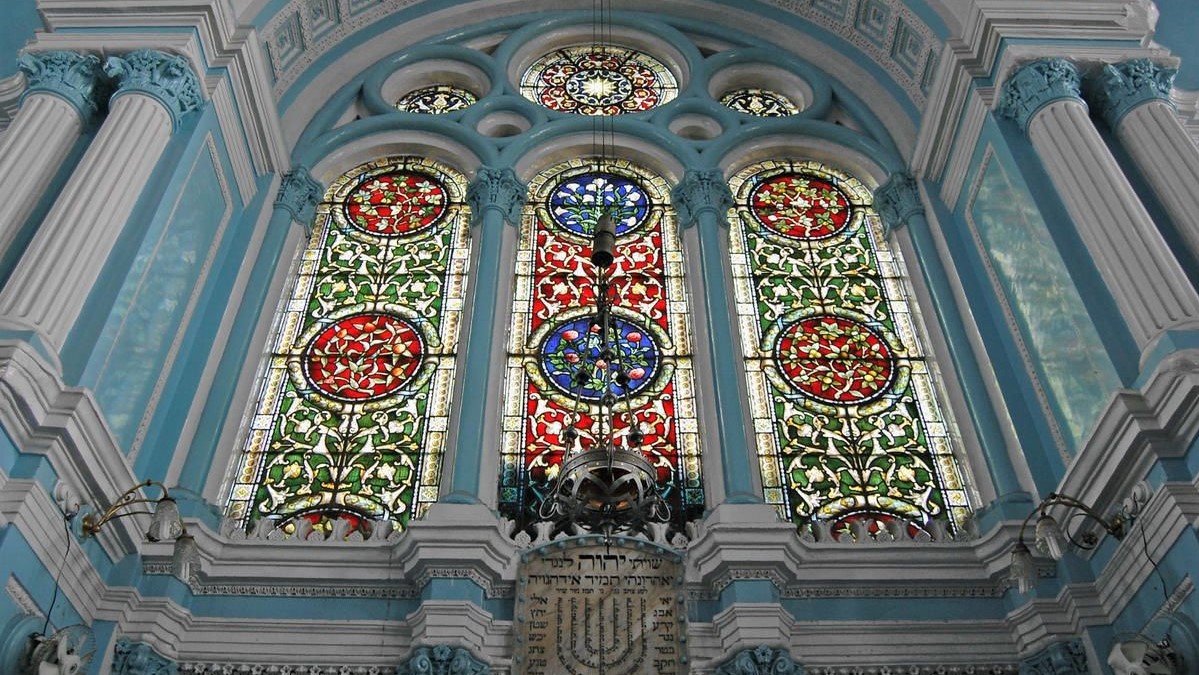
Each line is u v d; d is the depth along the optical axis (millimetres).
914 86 10375
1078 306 7062
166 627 6699
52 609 5961
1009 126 8312
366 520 7781
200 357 8203
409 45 11570
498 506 7871
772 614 6785
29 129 7438
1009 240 8219
